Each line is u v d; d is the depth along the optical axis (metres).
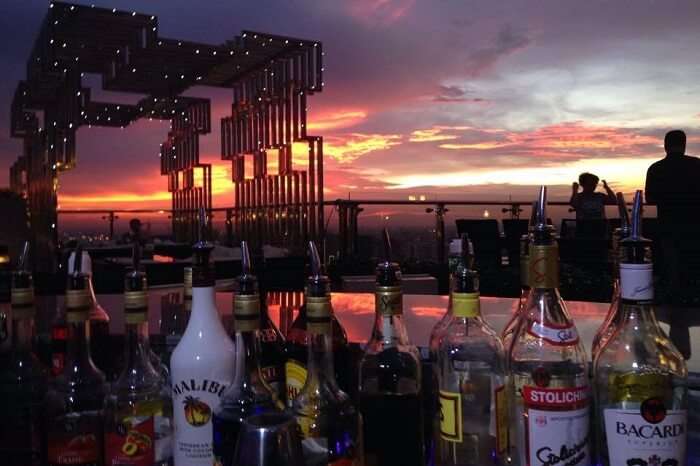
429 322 1.03
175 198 14.30
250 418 0.48
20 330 0.83
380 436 0.73
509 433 0.66
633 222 0.58
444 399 0.68
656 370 0.60
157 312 1.18
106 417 0.71
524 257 0.73
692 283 3.10
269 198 11.60
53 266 8.25
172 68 10.25
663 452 0.56
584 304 1.18
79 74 9.65
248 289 0.62
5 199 8.01
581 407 0.58
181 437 0.66
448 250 0.71
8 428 0.82
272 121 11.23
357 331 0.94
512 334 0.73
